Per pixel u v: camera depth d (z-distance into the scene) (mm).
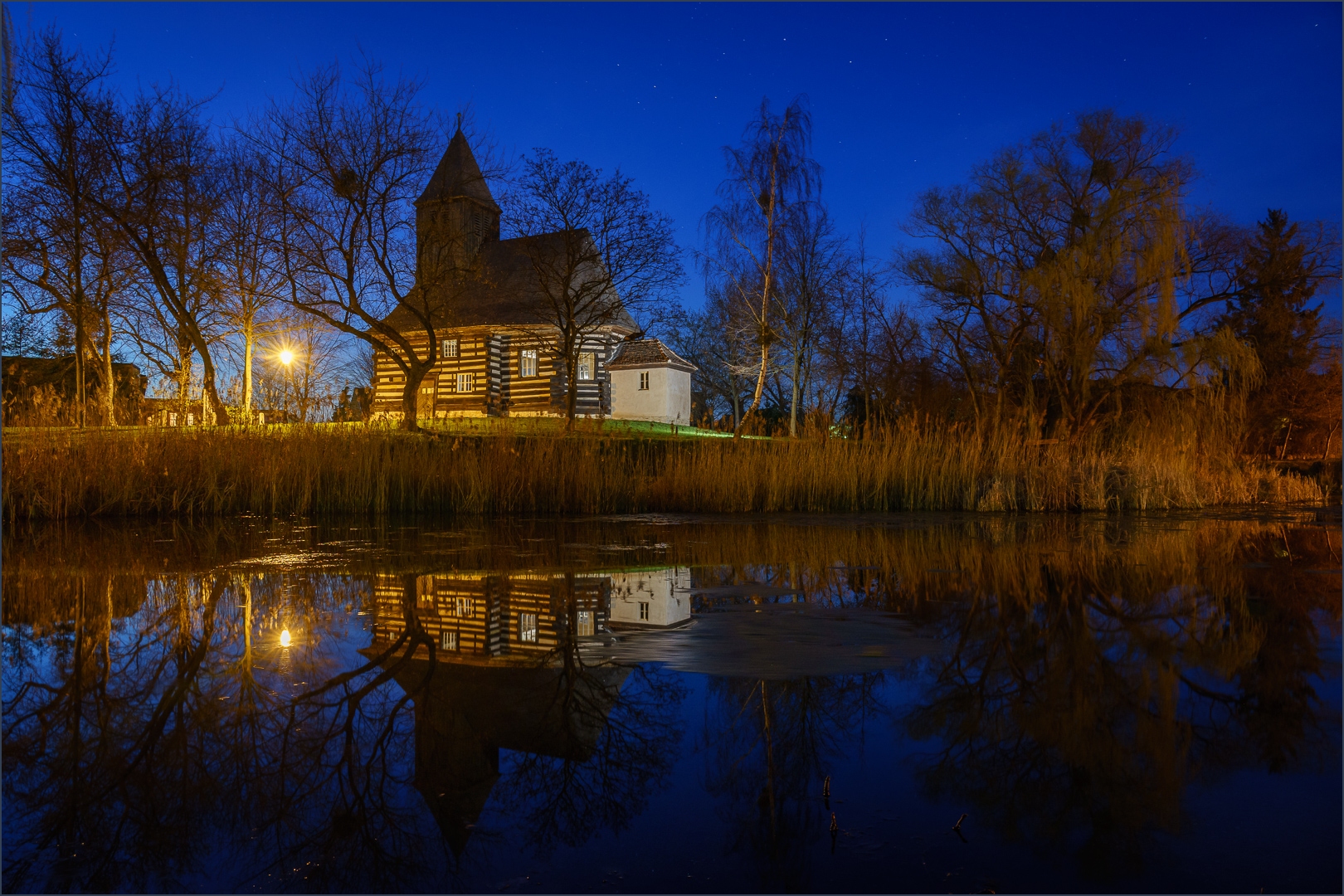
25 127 16688
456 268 20594
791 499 11398
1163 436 13555
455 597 4332
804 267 26094
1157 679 2742
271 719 2355
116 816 1752
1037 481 11812
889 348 26766
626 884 1456
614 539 7441
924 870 1487
